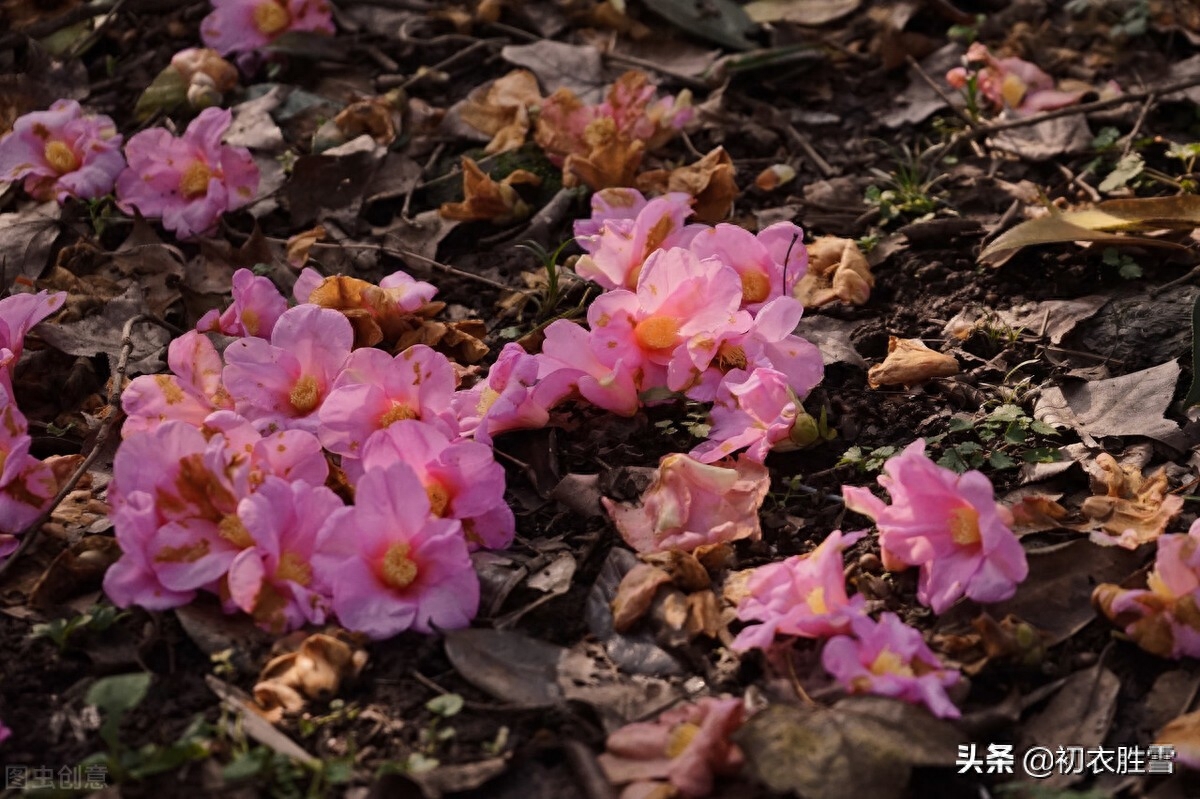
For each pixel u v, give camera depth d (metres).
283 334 1.53
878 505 1.47
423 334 1.62
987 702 1.42
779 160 1.82
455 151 1.83
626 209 1.67
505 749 1.40
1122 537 1.47
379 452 1.46
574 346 1.55
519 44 1.92
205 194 1.74
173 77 1.85
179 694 1.43
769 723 1.38
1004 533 1.42
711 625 1.46
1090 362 1.62
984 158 1.81
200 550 1.45
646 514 1.50
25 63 1.90
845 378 1.62
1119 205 1.69
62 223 1.74
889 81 1.90
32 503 1.51
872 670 1.41
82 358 1.63
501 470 1.48
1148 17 1.92
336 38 1.90
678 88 1.88
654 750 1.39
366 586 1.44
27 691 1.44
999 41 1.93
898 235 1.73
